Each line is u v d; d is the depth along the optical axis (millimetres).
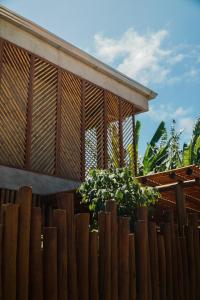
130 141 9984
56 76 8461
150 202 5605
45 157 8180
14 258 3107
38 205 7410
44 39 8242
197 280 5262
